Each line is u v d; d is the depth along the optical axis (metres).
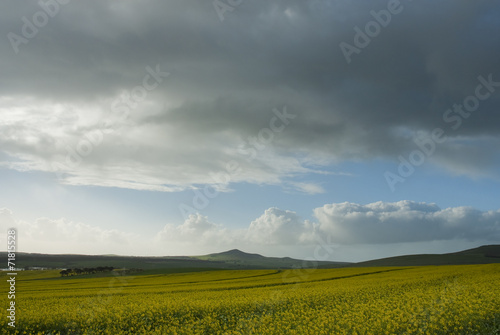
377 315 15.16
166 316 19.45
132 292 33.06
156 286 40.75
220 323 17.89
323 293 24.33
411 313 15.77
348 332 13.77
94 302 24.95
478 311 15.08
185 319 18.95
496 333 13.49
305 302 21.50
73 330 18.02
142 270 88.62
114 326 17.78
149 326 17.28
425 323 14.02
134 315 19.59
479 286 23.66
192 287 36.41
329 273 50.09
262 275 54.47
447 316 14.74
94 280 57.53
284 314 18.02
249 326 15.77
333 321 15.19
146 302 23.55
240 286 35.31
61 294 32.59
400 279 33.94
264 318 16.69
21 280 65.94
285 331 14.69
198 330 15.97
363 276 42.56
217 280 47.38
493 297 18.03
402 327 13.86
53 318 19.34
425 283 29.02
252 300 22.33
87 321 18.72
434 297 19.52
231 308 20.19
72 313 20.34
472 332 13.52
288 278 44.69
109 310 20.78
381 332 13.31
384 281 32.75
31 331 17.73
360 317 15.32
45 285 49.00
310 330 13.84
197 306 20.77
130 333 17.11
